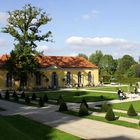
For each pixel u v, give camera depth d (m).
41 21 78.50
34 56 77.94
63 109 42.19
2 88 83.19
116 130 29.41
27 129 29.73
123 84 103.56
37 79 87.50
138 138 26.14
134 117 36.31
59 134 27.52
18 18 78.06
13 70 77.12
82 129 30.11
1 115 39.25
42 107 47.31
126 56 146.75
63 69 92.25
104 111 40.88
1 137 19.20
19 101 55.97
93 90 78.94
